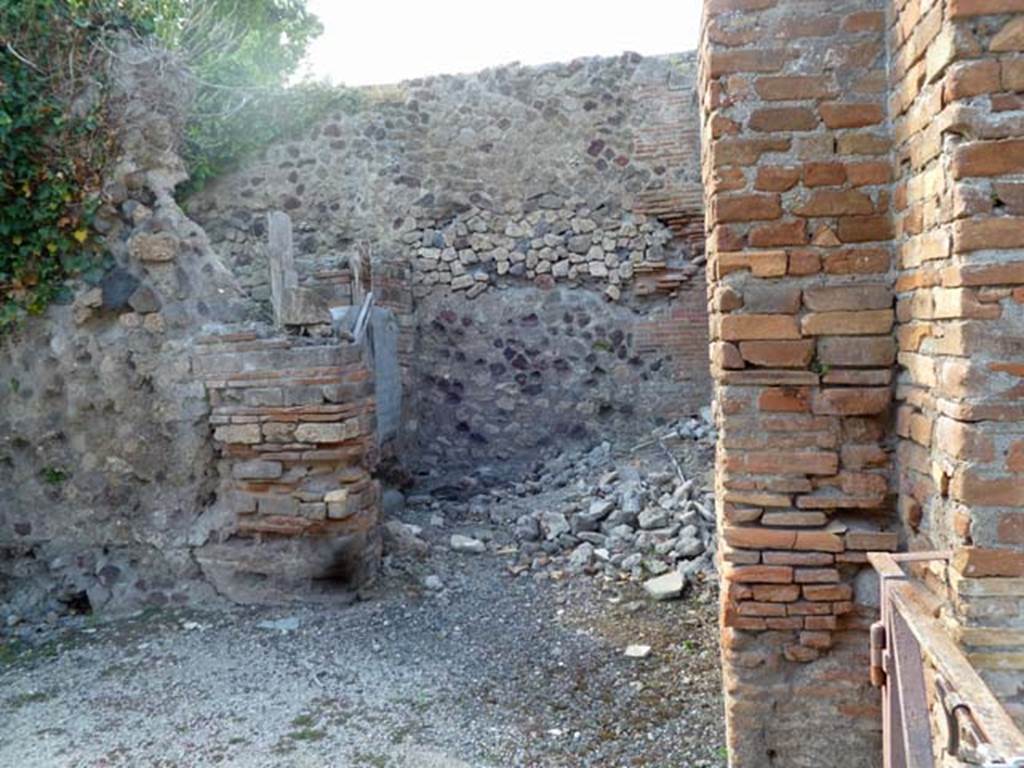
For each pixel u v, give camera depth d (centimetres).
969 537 197
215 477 480
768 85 260
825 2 256
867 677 270
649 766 308
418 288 857
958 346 198
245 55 1255
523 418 846
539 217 845
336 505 462
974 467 196
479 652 410
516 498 710
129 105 489
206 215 881
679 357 824
